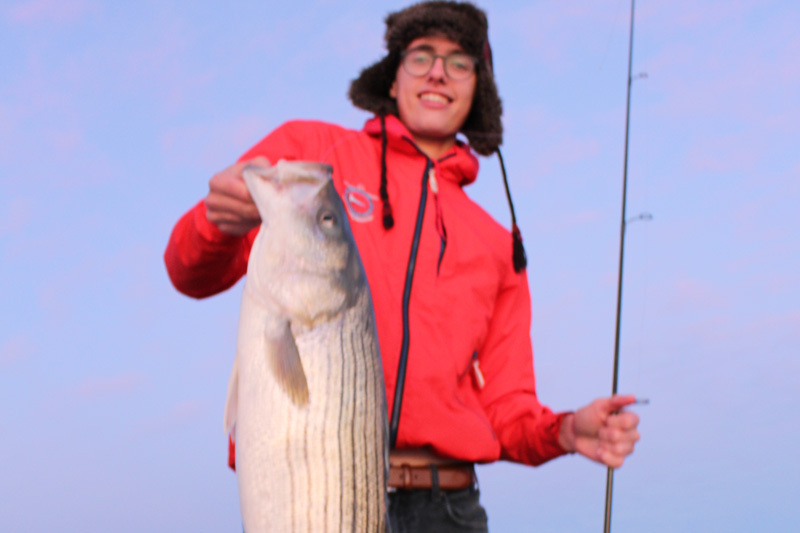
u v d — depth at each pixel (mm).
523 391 2539
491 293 2488
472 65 2602
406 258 2383
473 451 2318
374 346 1954
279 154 2436
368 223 2393
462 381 2414
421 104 2566
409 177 2480
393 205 2434
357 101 2646
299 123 2494
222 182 1952
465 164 2580
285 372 1878
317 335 1904
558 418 2404
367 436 1915
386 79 2643
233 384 1933
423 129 2566
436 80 2551
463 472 2332
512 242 2592
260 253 1926
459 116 2602
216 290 2215
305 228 1931
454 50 2588
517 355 2549
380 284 2336
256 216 1986
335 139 2484
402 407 2279
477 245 2479
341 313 1926
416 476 2291
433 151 2611
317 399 1887
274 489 1862
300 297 1905
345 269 1942
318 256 1925
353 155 2467
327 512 1874
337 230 1949
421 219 2426
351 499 1890
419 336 2322
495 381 2533
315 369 1894
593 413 2326
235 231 2018
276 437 1868
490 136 2717
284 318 1898
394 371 2287
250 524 1863
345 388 1905
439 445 2289
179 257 2127
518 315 2580
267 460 1865
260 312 1908
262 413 1874
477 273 2459
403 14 2637
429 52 2582
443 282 2402
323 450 1880
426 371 2299
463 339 2375
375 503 1912
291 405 1874
